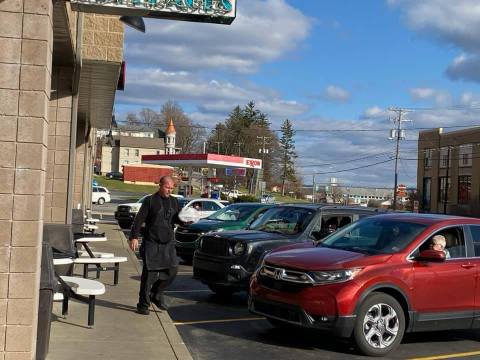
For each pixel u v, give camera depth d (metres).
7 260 5.05
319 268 7.22
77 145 21.81
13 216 5.07
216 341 7.71
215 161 46.97
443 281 7.73
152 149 137.62
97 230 24.05
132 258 15.10
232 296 11.18
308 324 7.12
